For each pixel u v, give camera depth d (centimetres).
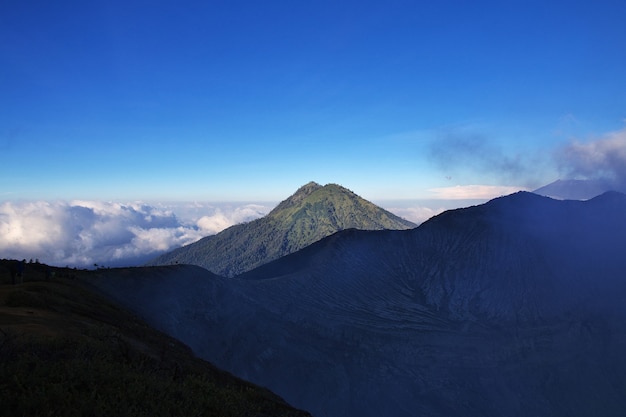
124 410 948
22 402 870
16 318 1950
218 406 1259
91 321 2520
